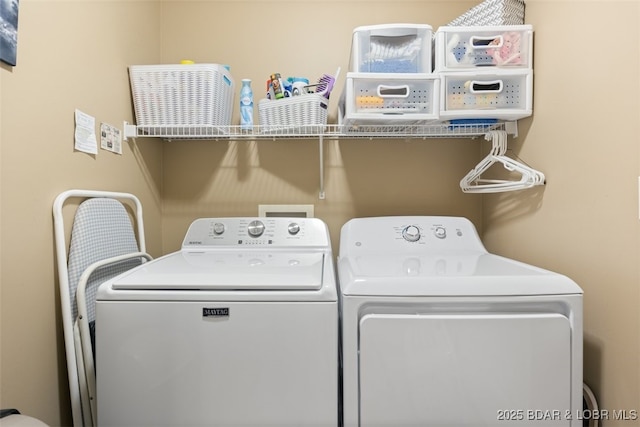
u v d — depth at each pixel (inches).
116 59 50.7
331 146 67.9
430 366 33.7
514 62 50.4
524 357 33.6
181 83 54.1
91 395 38.2
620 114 35.3
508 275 35.4
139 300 34.1
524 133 53.0
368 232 56.2
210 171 67.8
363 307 34.7
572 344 33.8
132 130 54.1
